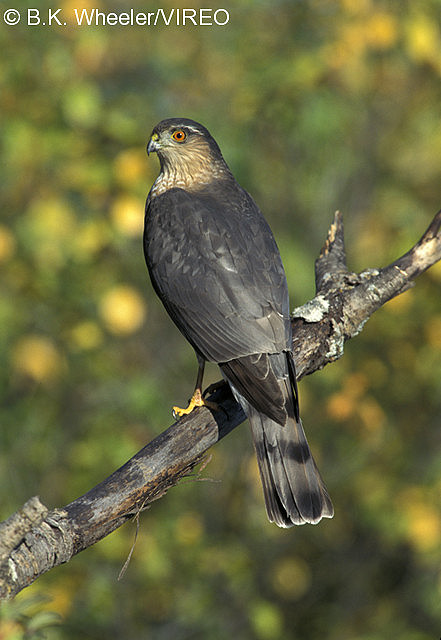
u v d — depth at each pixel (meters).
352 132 12.91
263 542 12.45
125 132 10.00
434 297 11.91
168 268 7.12
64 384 11.37
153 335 12.80
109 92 10.48
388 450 12.49
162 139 8.09
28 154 9.64
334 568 12.89
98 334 10.73
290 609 12.66
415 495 11.73
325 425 12.61
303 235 13.59
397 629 12.09
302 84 11.20
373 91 12.52
